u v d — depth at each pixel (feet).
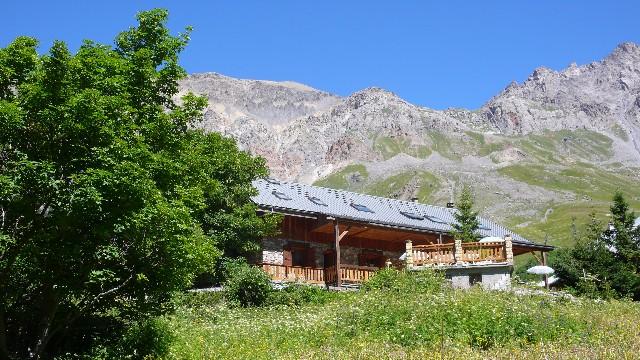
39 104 38.14
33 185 37.42
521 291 76.64
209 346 51.72
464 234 118.62
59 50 39.65
